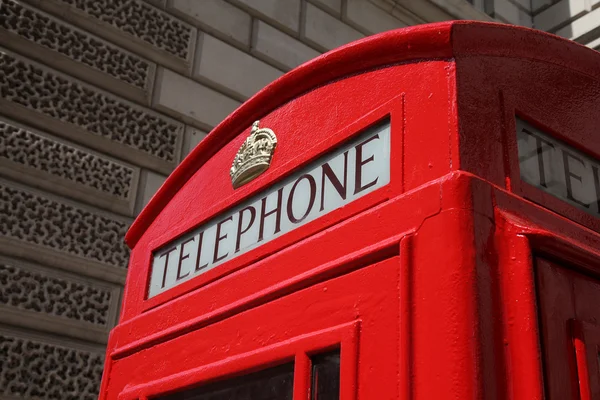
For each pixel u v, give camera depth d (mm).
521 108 1099
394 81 1140
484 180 967
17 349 3324
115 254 3803
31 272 3477
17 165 3580
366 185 1104
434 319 894
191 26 4586
